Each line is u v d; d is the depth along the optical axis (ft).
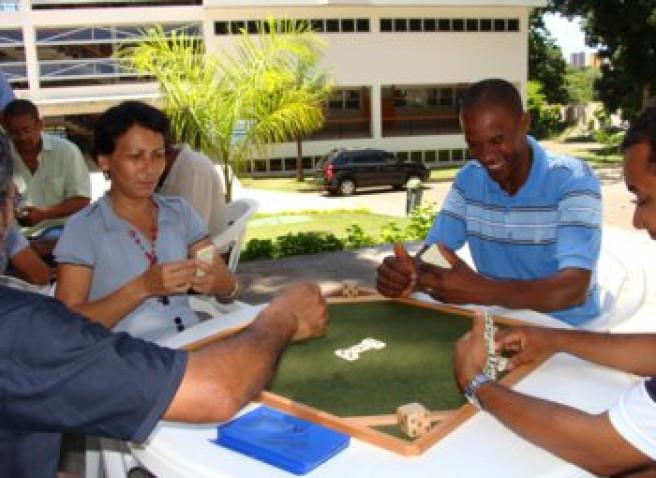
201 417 4.54
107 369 4.26
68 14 72.90
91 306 8.30
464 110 8.60
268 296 21.72
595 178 9.09
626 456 4.98
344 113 91.30
